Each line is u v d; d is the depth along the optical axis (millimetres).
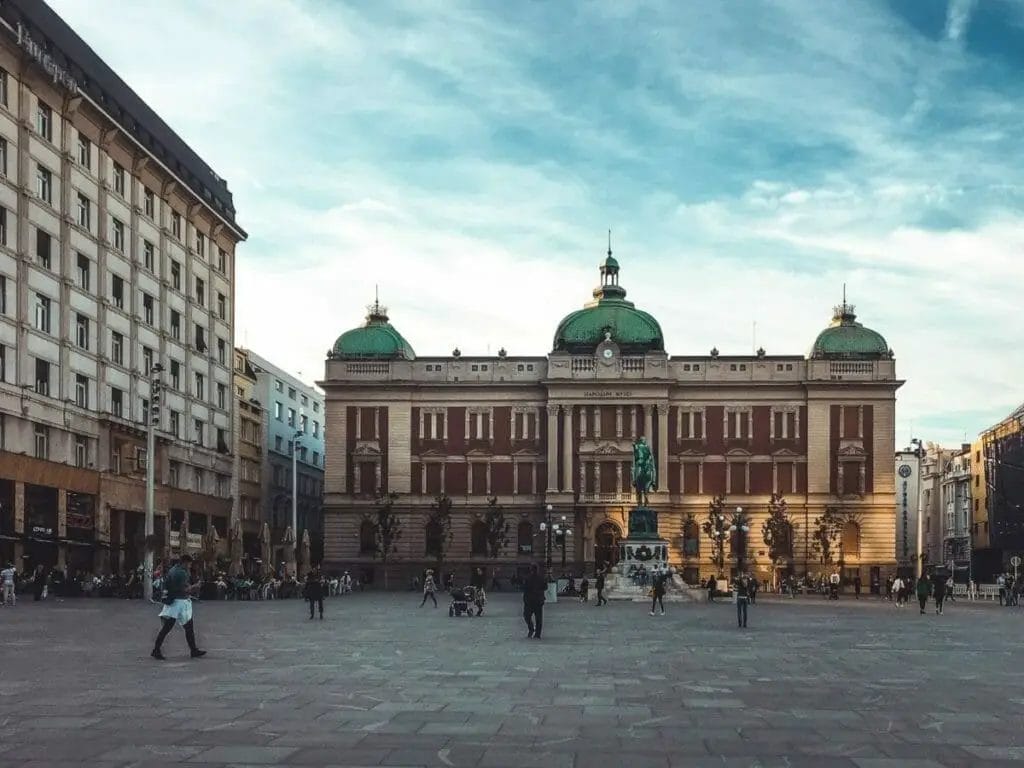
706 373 121312
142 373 85812
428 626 43969
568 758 14633
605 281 130750
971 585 102625
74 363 74812
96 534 76750
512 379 122188
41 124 71750
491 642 35031
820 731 16953
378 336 123938
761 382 120438
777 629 44219
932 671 26594
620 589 80750
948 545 173625
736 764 14344
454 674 24656
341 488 121562
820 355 120812
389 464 121500
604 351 120188
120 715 17875
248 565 105500
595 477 119250
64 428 72812
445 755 14695
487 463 121500
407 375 122438
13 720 17344
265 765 13914
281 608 61000
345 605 67875
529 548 120625
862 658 30297
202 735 16031
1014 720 18219
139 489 83562
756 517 119500
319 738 15844
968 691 22328
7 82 67125
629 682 23453
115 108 81375
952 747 15672
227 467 103438
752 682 23734
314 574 48750
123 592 69438
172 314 92688
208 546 82062
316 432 150375
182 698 19953
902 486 178125
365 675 24188
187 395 94500
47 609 53375
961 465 166625
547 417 121188
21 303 68312
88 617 46656
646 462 88125
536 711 18797
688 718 18188
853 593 114062
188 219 95750
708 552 119250
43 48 70625
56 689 21188
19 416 67438
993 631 44469
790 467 120062
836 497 118875
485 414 122375
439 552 117125
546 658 29219
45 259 71812
